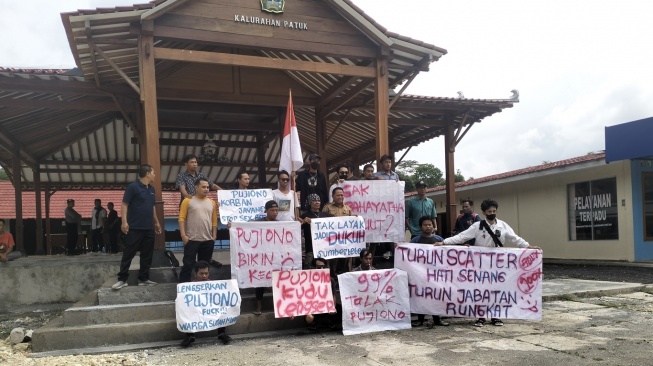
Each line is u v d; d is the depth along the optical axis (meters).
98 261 10.74
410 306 6.99
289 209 7.43
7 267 10.19
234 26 8.15
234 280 6.42
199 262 6.38
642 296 8.91
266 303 7.07
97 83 9.72
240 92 11.25
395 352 5.45
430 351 5.43
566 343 5.61
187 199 6.92
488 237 6.96
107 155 16.86
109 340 6.05
